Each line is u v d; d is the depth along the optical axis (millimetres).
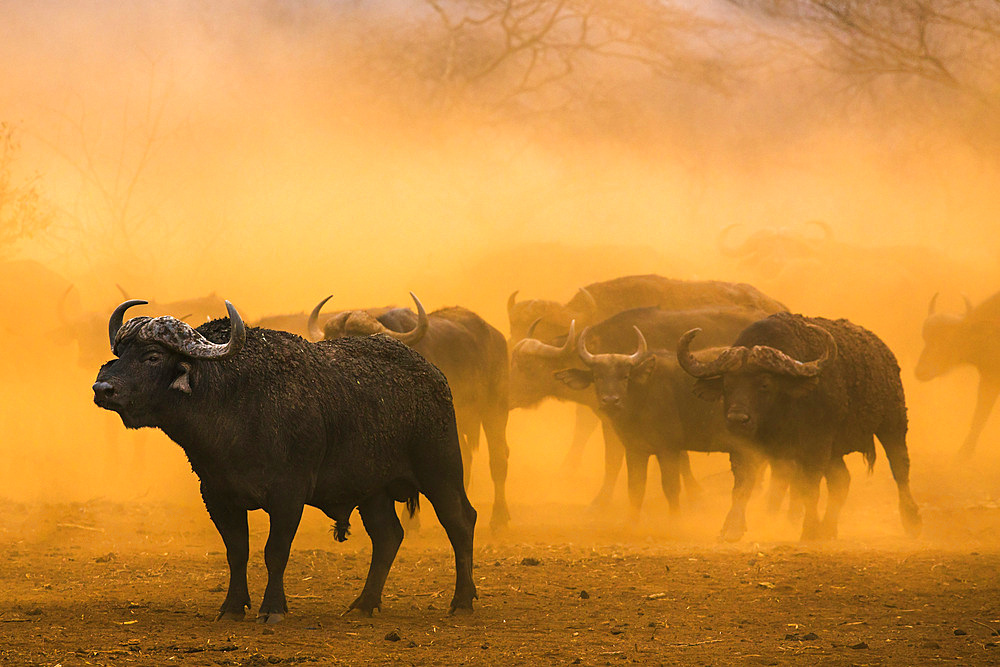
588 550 45062
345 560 42844
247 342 31234
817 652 27656
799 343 49875
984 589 35781
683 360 50250
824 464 49406
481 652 27891
